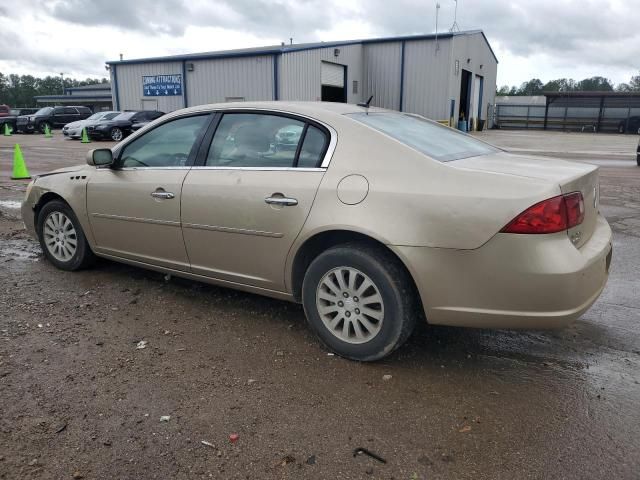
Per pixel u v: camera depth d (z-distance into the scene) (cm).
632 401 301
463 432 272
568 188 302
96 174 468
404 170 321
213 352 354
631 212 818
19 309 416
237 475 238
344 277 340
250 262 378
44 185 506
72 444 257
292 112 372
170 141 427
